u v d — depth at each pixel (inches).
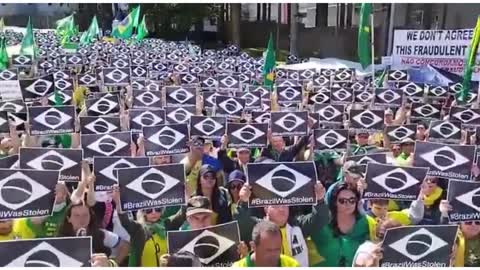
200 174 236.5
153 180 219.5
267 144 358.6
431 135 390.6
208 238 179.0
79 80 657.0
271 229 160.6
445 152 267.1
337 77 818.8
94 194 231.8
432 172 265.6
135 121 401.7
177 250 177.0
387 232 168.7
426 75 840.9
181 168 222.2
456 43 844.6
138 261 204.5
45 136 388.2
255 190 211.5
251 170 212.1
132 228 209.5
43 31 2071.9
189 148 314.0
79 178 266.4
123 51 1305.4
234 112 484.1
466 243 206.4
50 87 503.5
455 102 565.6
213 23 2273.6
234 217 215.0
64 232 201.6
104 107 461.1
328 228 204.2
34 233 211.9
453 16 1186.0
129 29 1494.8
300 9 1875.0
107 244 204.4
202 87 690.2
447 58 861.8
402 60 931.3
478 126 405.4
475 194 207.2
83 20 2423.7
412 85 663.8
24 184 203.6
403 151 350.3
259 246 161.2
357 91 589.0
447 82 808.3
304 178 211.6
